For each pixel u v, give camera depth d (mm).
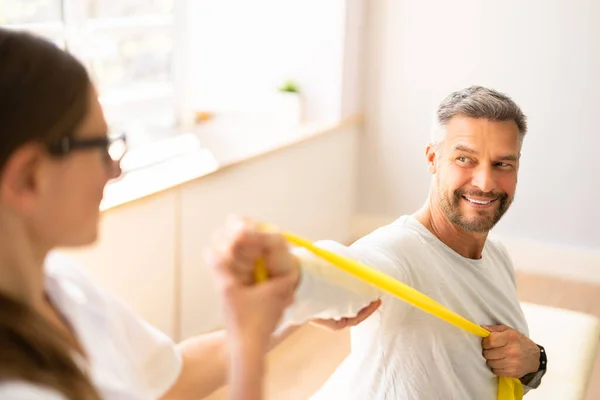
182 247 2793
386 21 3967
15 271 770
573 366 1804
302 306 1088
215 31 3943
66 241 814
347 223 4230
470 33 3836
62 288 924
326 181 3877
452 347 1363
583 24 3637
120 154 1010
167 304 2768
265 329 817
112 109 3457
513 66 3799
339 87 3877
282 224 3498
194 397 1189
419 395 1344
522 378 1490
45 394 715
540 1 3680
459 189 1381
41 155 760
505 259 1602
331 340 3234
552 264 3951
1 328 723
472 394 1396
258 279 833
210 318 3051
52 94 754
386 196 4219
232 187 3039
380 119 4117
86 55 3287
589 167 3795
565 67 3709
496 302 1468
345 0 3768
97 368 911
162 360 1124
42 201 776
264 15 3908
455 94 1424
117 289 2494
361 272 981
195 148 3219
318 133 3664
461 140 1370
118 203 2393
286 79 3953
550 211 3912
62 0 3156
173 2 3740
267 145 3307
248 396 794
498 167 1382
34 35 790
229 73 3994
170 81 3801
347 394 1415
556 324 1860
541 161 3865
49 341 755
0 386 696
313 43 3879
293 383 2898
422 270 1357
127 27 3479
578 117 3750
